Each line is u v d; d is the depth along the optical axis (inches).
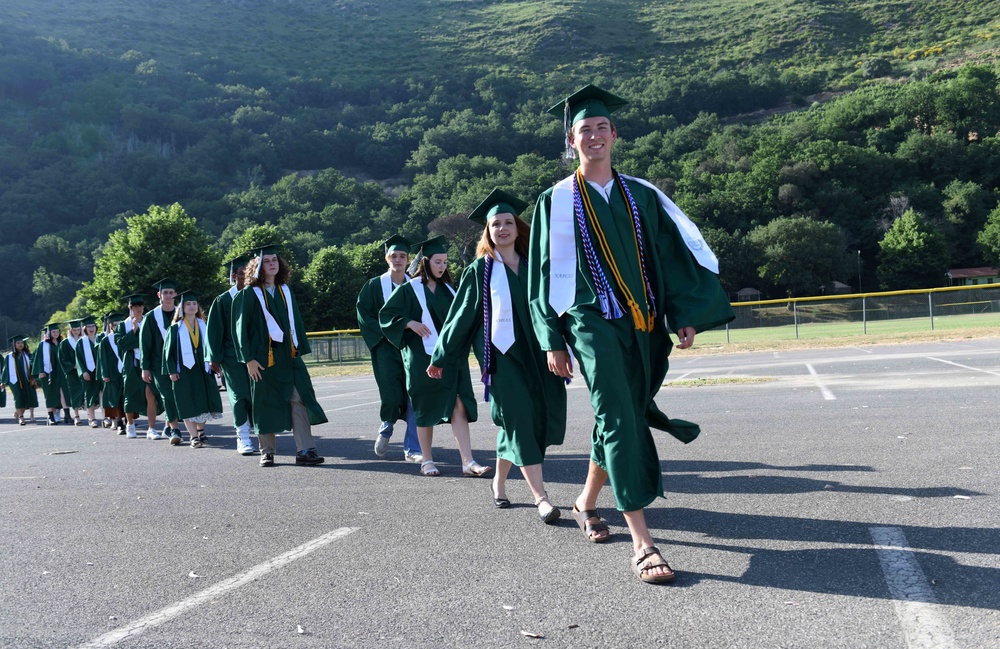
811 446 259.9
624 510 143.5
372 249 3056.1
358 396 663.8
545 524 185.0
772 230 3555.6
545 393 196.9
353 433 395.5
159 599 146.2
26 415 844.0
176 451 377.7
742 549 154.5
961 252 3806.6
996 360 547.5
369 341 298.7
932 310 1048.2
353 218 5398.6
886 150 4554.6
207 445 398.3
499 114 7839.6
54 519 223.3
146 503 239.0
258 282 297.4
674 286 154.7
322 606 136.7
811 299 1179.9
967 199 3838.6
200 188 6437.0
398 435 380.8
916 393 380.2
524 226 202.8
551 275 153.9
